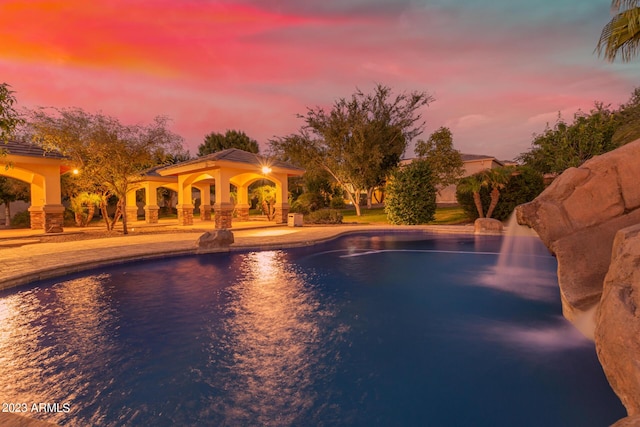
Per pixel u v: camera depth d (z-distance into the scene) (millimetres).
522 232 13531
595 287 5164
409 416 3246
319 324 5816
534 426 3092
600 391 3666
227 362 4398
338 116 31547
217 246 12805
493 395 3609
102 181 17703
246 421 3162
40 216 20062
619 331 2883
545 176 23500
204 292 7801
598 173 5449
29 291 7684
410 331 5496
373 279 9156
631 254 3184
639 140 5387
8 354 4621
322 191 39500
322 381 3914
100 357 4539
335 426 3100
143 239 15539
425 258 12203
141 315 6230
